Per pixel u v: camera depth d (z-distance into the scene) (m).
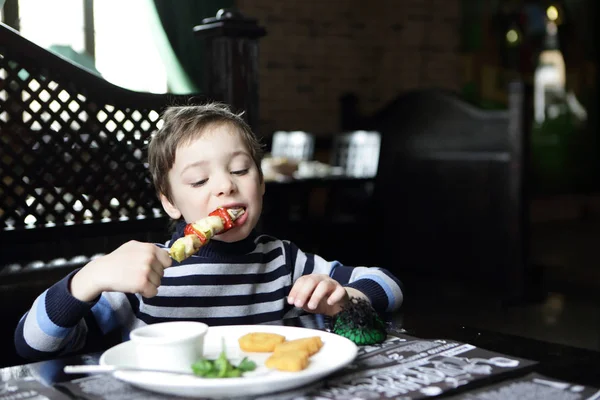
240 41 2.15
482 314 3.50
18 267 1.66
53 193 1.79
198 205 1.09
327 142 5.99
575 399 0.70
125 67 4.98
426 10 6.32
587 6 6.91
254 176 1.11
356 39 6.36
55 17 4.67
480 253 3.90
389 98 6.41
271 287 1.25
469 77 6.53
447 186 4.07
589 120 7.09
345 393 0.73
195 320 1.18
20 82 1.74
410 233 4.28
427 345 0.90
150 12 5.02
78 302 0.95
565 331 3.18
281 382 0.70
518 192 3.71
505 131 3.81
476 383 0.75
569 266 4.57
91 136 1.85
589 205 7.13
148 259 0.91
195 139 1.09
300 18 6.04
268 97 5.93
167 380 0.73
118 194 1.90
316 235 3.86
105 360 0.79
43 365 0.85
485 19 6.54
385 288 1.17
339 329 0.93
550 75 6.83
